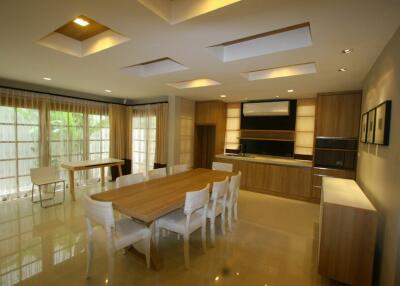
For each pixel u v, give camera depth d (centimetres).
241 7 150
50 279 207
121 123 623
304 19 164
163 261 241
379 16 156
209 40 206
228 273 225
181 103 570
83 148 534
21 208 380
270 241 292
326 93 425
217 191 276
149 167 609
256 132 570
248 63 270
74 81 402
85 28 228
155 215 197
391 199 175
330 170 427
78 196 455
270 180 501
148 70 354
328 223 207
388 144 187
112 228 196
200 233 311
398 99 168
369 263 194
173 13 175
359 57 237
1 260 234
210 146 647
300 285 211
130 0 145
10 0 146
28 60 279
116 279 210
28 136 438
